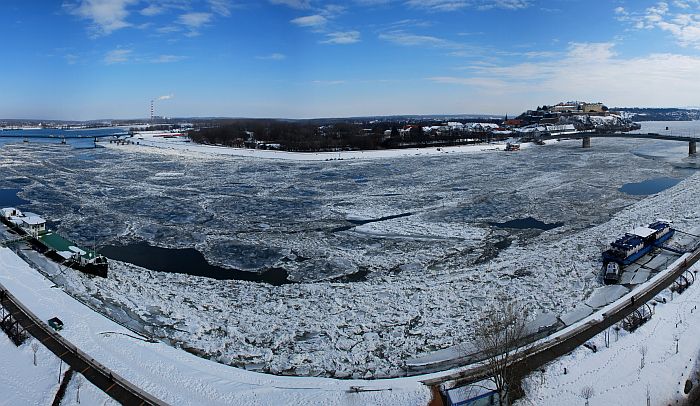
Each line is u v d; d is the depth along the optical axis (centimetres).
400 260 5788
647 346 3409
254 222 7731
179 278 5228
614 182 10725
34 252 5791
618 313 3947
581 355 3322
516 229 7094
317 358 3631
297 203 9162
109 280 5053
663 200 8488
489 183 11000
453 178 11894
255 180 11938
